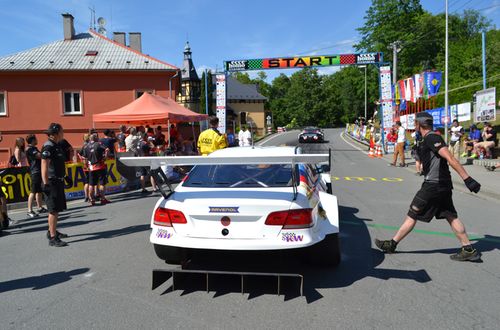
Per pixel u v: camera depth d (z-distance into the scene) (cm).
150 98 1653
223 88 2644
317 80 9575
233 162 400
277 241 392
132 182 1236
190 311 375
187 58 4388
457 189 1107
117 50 2772
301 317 360
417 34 5350
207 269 471
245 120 1569
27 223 805
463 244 510
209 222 403
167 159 416
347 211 826
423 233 650
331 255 465
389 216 778
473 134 1734
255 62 2594
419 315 362
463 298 398
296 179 459
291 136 5112
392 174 1480
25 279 470
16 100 2520
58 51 2712
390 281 443
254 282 441
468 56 5375
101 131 2586
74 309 384
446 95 2070
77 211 913
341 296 404
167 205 421
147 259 533
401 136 1736
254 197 407
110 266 508
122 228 717
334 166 1766
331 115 9519
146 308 383
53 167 609
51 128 611
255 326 344
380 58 2519
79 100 2581
